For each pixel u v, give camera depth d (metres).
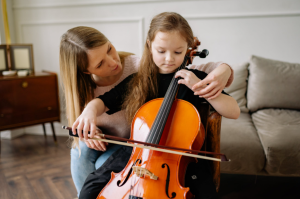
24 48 2.61
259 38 2.38
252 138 1.67
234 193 1.75
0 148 2.61
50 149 2.57
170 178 0.88
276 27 2.33
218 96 1.03
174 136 0.98
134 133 1.06
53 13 2.83
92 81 1.34
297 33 2.30
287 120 1.87
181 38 0.99
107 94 1.23
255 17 2.35
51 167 2.18
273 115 1.97
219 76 0.98
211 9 2.43
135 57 1.44
